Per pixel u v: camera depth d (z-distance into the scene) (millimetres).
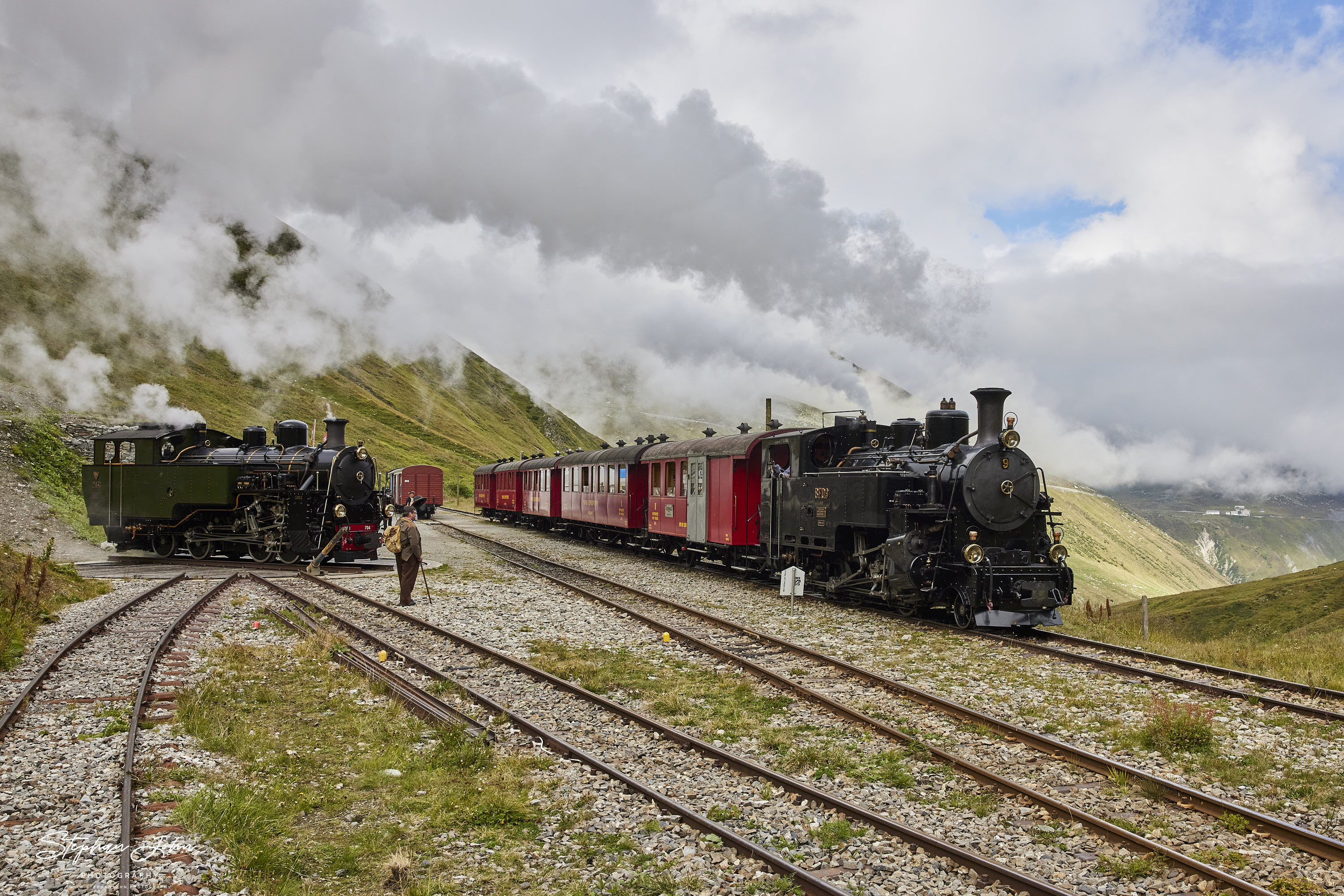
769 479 21219
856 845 6219
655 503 27859
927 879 5730
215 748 8180
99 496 27625
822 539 18406
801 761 7996
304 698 10227
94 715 9070
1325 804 7129
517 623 15305
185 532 26609
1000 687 10891
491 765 7828
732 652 12844
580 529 36344
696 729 9125
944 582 15500
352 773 7820
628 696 10500
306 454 25062
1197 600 38281
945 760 8000
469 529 43438
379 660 11953
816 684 10953
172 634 13375
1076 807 7031
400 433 110125
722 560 24234
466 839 6398
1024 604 14555
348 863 5977
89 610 16078
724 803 7000
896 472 16406
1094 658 12156
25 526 30625
